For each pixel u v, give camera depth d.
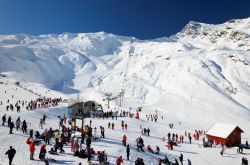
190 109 137.38
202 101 167.88
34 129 42.38
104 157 29.22
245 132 109.25
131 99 175.62
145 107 138.00
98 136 44.62
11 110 59.38
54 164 27.16
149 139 52.03
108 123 60.44
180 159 37.16
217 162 42.41
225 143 59.09
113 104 126.44
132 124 65.56
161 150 44.31
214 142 62.62
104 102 133.25
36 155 29.22
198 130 80.88
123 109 105.31
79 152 31.12
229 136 59.66
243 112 151.00
